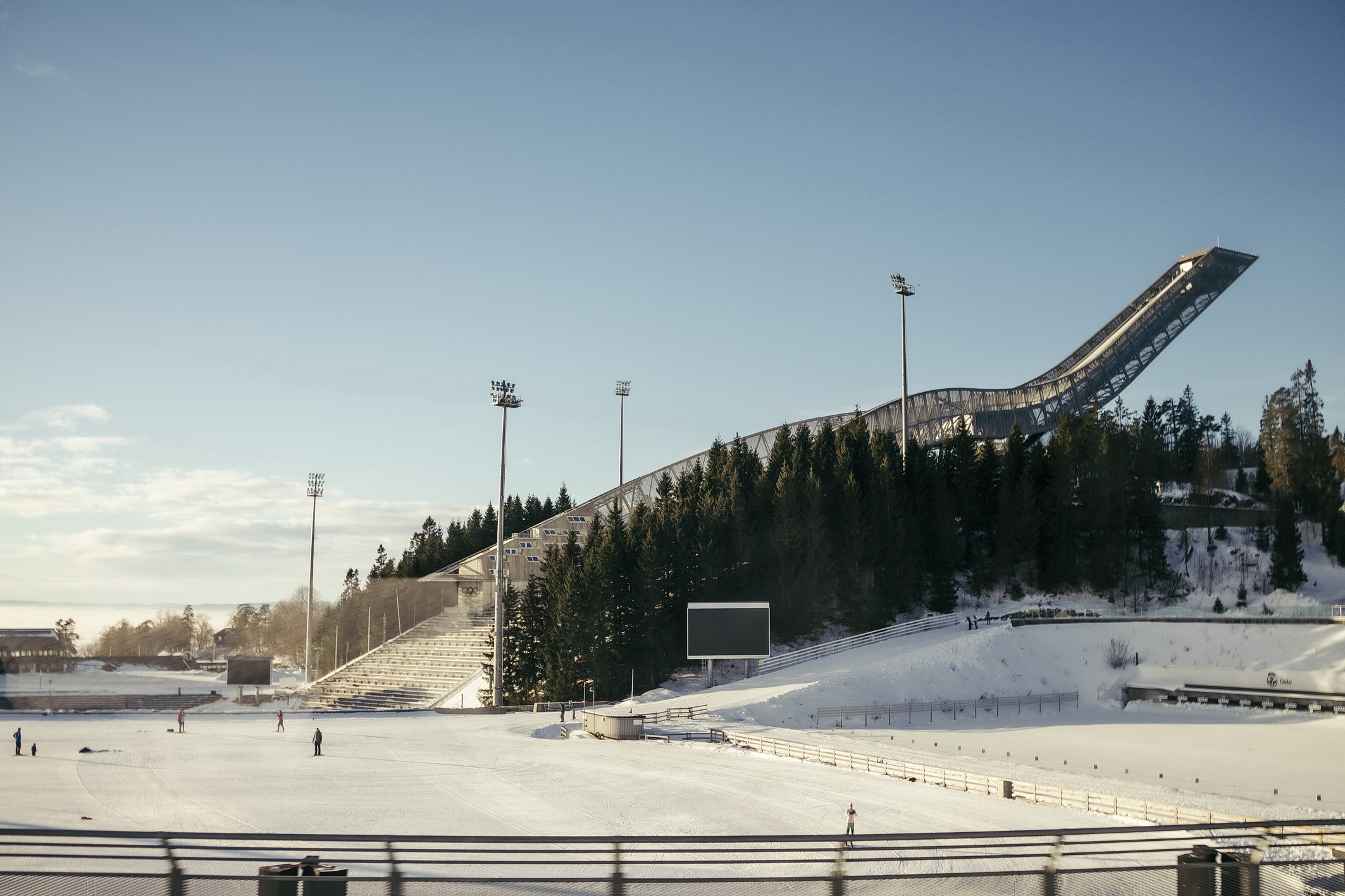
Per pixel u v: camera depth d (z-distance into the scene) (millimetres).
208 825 36594
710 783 46875
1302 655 86125
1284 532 110312
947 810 40781
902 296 114812
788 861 13438
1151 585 112812
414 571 181125
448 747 59875
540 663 95875
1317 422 129750
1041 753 61906
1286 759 60438
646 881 13070
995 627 93750
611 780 47812
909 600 106625
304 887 13273
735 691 80250
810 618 101562
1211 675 84688
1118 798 39844
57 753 55781
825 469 114625
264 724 72188
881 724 74938
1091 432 121688
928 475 116312
